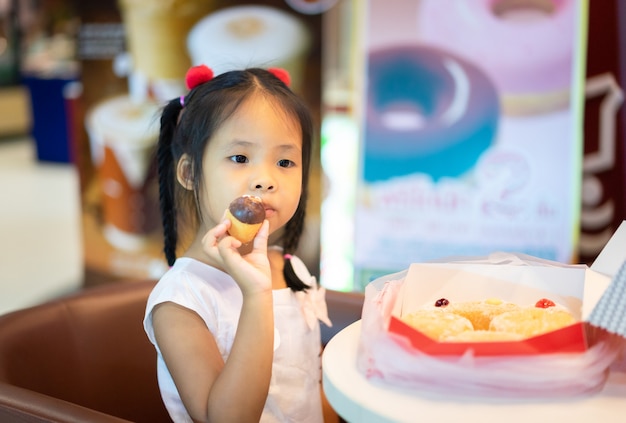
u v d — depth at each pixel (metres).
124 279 3.36
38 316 1.17
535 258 1.03
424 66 2.62
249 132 1.02
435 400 0.75
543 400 0.76
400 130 2.67
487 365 0.75
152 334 1.05
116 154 3.25
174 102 1.15
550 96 2.54
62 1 8.33
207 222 1.07
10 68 8.70
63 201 5.46
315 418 1.12
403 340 0.77
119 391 1.23
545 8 2.50
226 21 2.91
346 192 2.80
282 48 2.83
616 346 0.80
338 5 2.74
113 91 3.20
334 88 2.77
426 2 2.59
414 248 2.72
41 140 7.06
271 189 1.01
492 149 2.61
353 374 0.81
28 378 1.09
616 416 0.72
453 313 0.88
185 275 1.04
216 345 1.01
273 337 0.94
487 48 2.56
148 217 3.26
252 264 0.95
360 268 2.78
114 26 3.12
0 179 6.34
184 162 1.09
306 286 1.17
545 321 0.84
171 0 2.99
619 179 2.53
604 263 0.92
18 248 4.17
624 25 2.44
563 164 2.57
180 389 0.97
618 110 2.50
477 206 2.64
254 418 0.92
